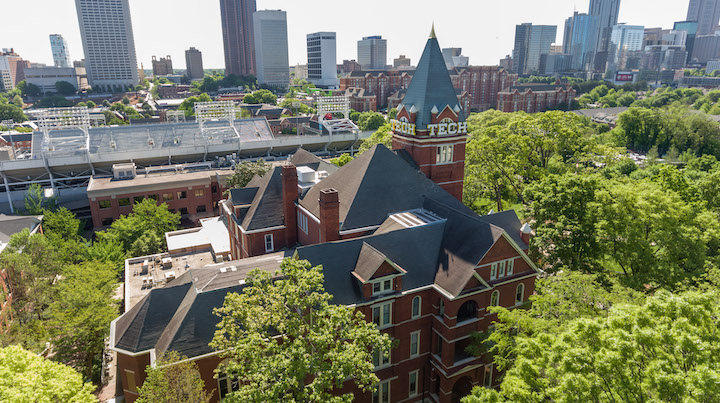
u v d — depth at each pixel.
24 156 124.19
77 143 116.94
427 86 60.97
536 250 54.66
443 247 44.19
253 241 55.03
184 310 36.16
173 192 100.88
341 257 40.66
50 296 55.97
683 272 45.19
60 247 69.12
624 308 23.81
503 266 41.91
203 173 108.12
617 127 175.00
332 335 28.69
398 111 65.38
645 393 20.36
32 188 92.56
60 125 114.38
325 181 57.59
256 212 55.78
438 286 41.00
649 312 22.73
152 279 59.78
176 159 121.31
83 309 45.50
